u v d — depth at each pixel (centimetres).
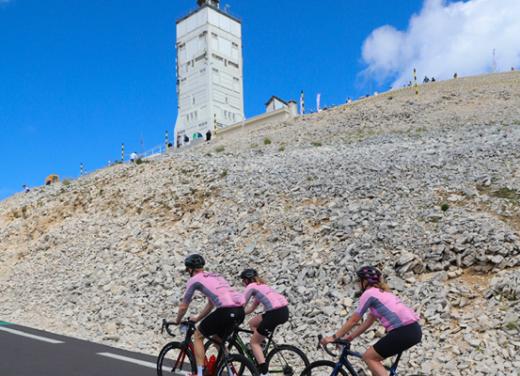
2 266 2005
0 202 3130
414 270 1133
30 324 1321
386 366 858
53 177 3616
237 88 8694
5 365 864
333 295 1124
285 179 1886
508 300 980
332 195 1628
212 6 8494
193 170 2248
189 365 908
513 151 1816
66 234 2048
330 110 4562
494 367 810
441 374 817
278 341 1034
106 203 2222
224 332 707
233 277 1354
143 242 1761
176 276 1451
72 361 914
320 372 685
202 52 8400
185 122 8512
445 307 997
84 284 1560
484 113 3525
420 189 1559
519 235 1173
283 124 4347
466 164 1744
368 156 2128
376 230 1321
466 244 1151
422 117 3694
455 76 5584
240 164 2280
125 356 972
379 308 587
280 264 1327
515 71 5409
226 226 1656
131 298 1393
